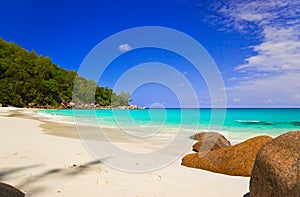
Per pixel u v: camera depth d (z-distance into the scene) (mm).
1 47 69875
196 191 4391
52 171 5234
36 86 62656
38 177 4816
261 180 3189
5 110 40188
